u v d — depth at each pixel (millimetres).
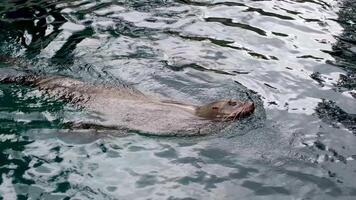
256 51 10367
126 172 6613
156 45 10453
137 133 7516
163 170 6691
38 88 8555
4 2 12344
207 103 8453
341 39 11102
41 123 7664
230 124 7785
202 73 9453
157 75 9328
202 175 6621
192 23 11547
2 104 8102
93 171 6609
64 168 6645
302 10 12609
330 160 7008
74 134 7414
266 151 7176
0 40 10359
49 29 10953
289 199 6219
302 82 9203
